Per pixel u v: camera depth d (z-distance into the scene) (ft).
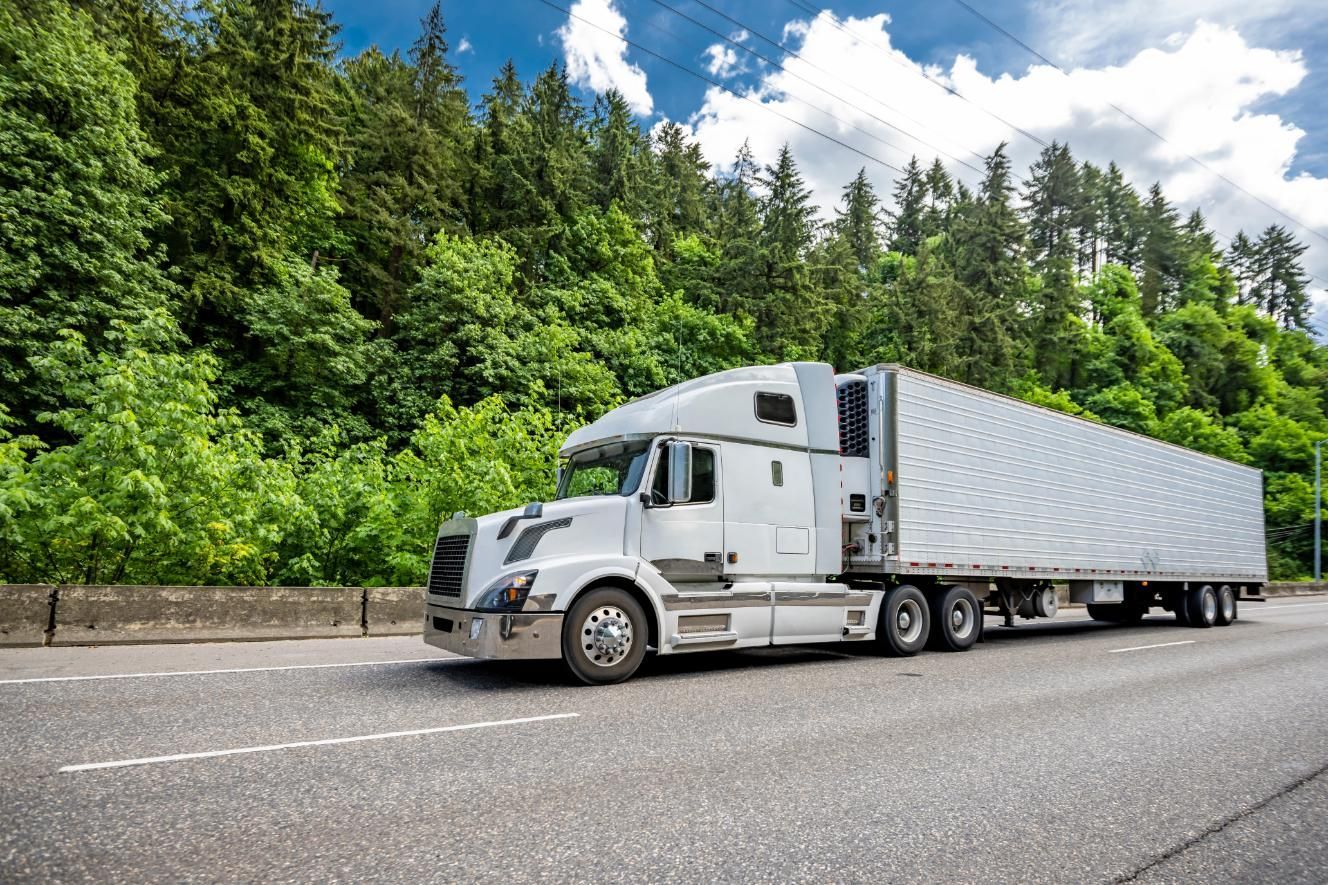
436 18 133.69
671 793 13.82
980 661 33.06
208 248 89.66
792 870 10.60
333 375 91.25
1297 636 47.93
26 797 12.72
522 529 25.09
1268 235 316.81
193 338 88.84
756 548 29.94
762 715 20.67
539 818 12.39
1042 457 42.83
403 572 49.34
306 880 9.84
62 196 67.10
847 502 34.09
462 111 144.97
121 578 40.19
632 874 10.29
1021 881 10.55
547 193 125.59
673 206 186.39
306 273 92.68
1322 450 171.63
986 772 15.78
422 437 53.78
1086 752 17.71
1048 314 193.67
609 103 196.54
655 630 26.63
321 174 104.17
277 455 82.58
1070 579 43.91
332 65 121.80
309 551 48.52
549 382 98.68
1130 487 49.67
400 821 12.10
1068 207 262.26
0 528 35.55
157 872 9.93
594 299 117.29
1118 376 189.67
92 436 37.65
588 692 23.67
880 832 12.19
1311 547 170.30
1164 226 257.75
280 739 16.92
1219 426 183.42
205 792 13.25
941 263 187.83
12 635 30.30
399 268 113.60
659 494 27.76
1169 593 56.44
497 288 104.01
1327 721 21.98
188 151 91.45
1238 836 12.64
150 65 90.58
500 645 23.30
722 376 31.09
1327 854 11.96
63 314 66.85
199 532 40.16
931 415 36.29
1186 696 25.44
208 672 25.53
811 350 135.85
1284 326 308.60
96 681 23.44
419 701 21.57
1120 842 12.19
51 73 69.36
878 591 34.09
